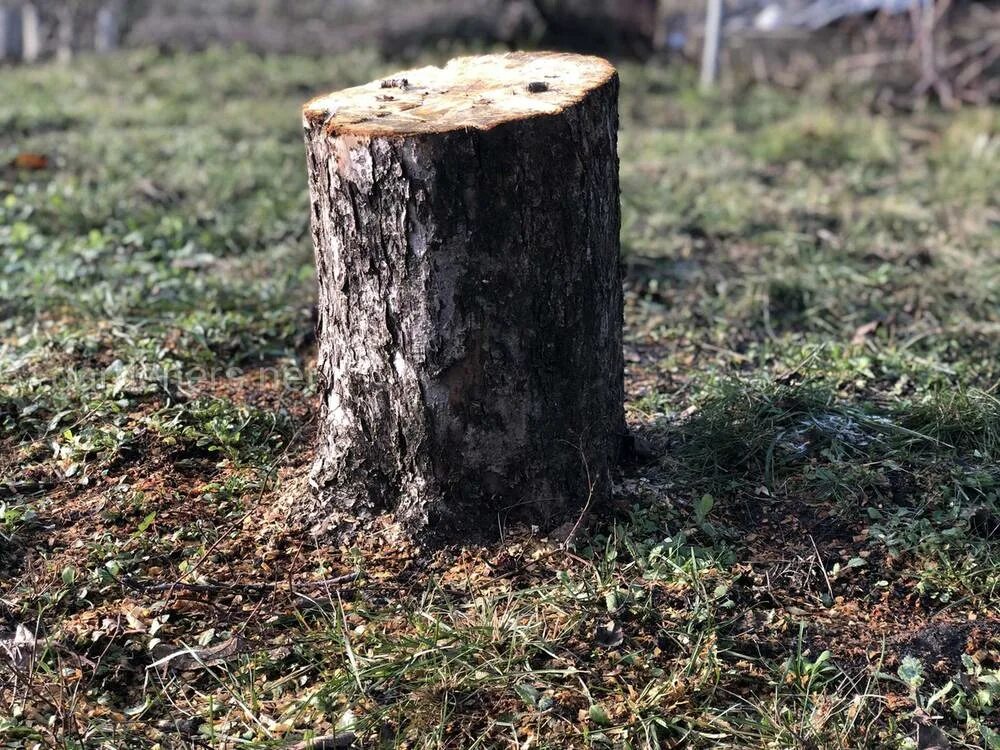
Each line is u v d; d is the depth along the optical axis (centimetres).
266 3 464
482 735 117
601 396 140
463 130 123
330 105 133
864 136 335
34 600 132
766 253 238
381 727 118
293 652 127
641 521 140
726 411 158
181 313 198
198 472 153
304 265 226
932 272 225
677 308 211
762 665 125
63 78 395
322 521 140
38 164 284
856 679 124
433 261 127
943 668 126
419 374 132
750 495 148
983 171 295
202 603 132
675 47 460
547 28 448
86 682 124
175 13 462
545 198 127
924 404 162
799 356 187
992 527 143
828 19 433
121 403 164
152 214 246
